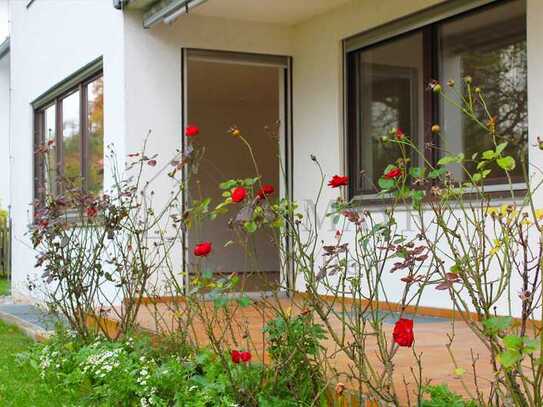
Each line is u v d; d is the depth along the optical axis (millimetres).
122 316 4723
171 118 6879
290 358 3096
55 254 4887
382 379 2693
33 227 5023
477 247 2596
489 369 3492
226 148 12266
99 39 7402
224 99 11727
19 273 10500
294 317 3283
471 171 5434
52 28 9016
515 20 5125
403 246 2615
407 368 3531
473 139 5445
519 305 4605
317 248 6758
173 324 4305
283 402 3055
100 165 6184
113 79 7004
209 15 6984
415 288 5672
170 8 6125
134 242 6297
